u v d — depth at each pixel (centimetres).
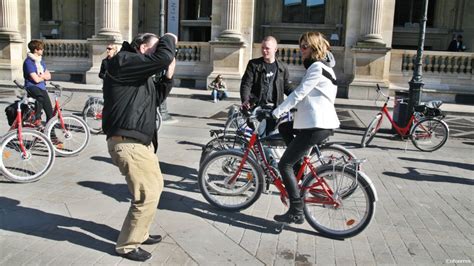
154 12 2520
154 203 393
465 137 1110
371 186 443
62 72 2208
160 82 411
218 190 530
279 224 491
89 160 726
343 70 1886
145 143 390
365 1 1756
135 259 393
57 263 381
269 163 515
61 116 748
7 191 561
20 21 2206
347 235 457
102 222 474
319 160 499
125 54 369
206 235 456
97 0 2034
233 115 691
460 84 1814
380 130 1117
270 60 609
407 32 2358
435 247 448
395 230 489
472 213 554
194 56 2050
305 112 436
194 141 923
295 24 2384
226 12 1877
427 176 726
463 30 2288
